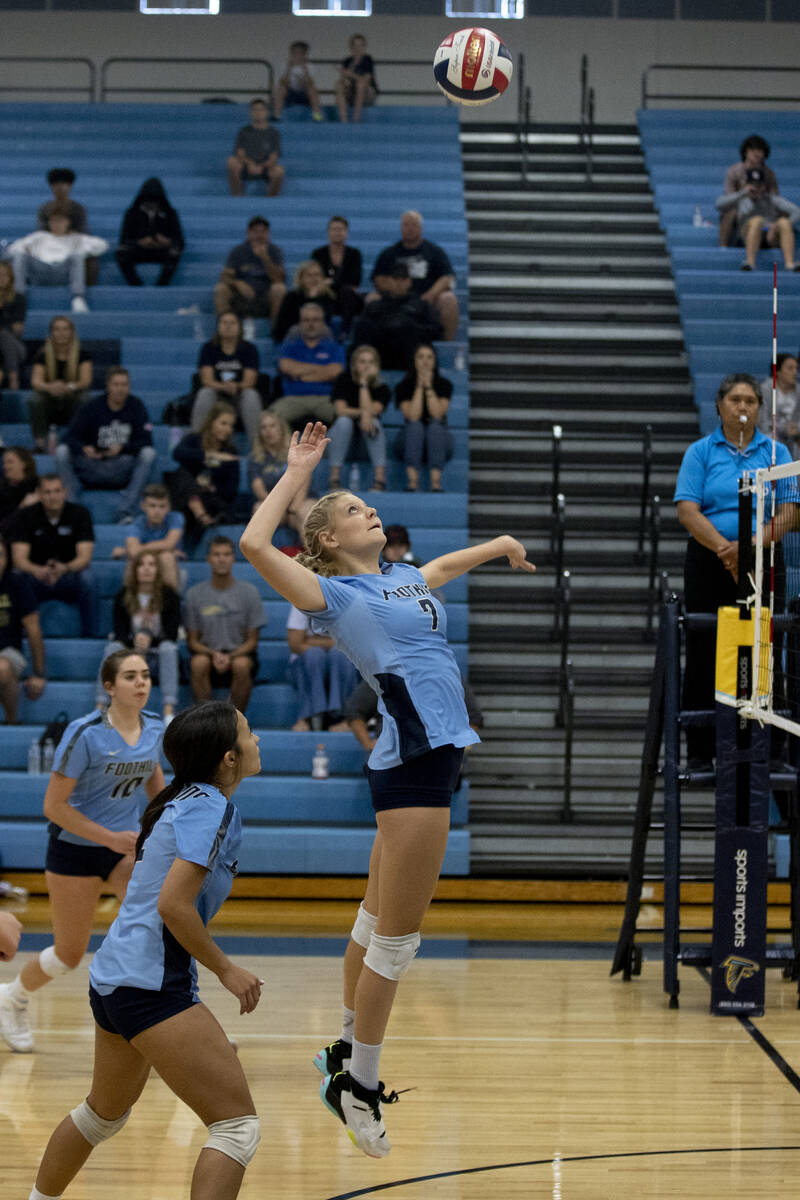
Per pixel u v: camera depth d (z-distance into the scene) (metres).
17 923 4.32
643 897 10.52
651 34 20.17
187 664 11.57
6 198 17.30
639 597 12.66
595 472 13.88
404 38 20.31
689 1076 6.70
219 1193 4.01
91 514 12.76
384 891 4.68
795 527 7.92
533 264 16.44
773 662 7.91
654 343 15.29
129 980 4.16
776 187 16.66
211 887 4.39
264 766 11.21
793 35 20.22
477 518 13.33
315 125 18.66
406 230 14.84
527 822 11.09
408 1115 6.13
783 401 13.05
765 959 7.82
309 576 4.61
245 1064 6.86
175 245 15.92
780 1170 5.50
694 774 8.07
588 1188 5.30
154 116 19.03
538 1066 6.84
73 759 6.61
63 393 13.63
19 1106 6.18
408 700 4.62
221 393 13.55
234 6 20.30
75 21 20.33
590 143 17.75
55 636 12.24
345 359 14.09
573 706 11.48
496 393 14.76
